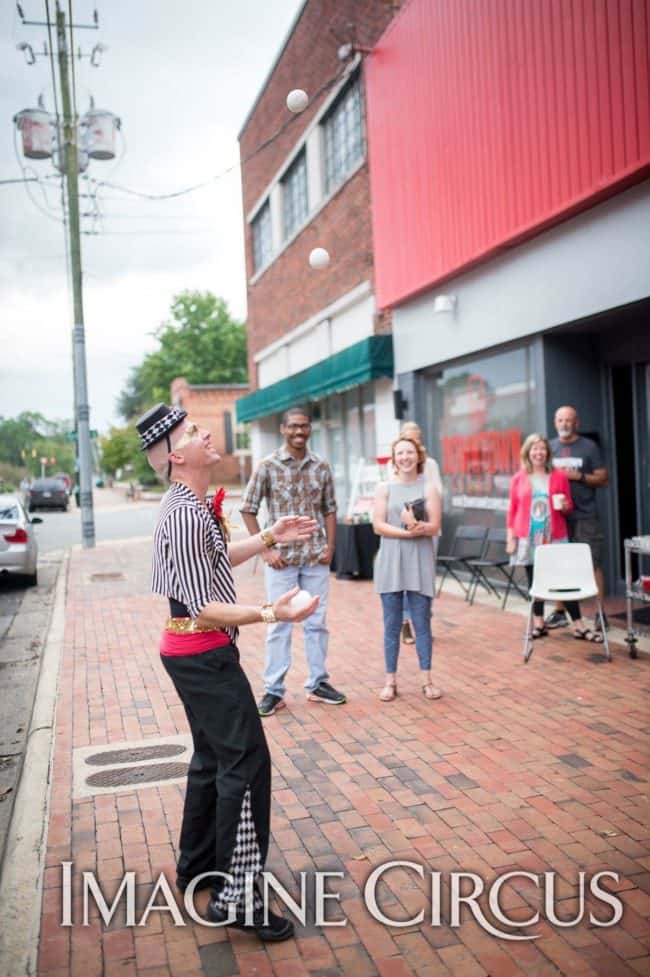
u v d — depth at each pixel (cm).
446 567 920
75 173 1709
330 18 1284
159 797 410
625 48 646
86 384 1789
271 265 1741
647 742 449
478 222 872
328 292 1392
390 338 1143
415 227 1013
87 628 868
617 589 847
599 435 846
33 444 12412
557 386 834
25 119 1427
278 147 1645
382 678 602
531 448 690
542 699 531
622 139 659
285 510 537
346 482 1453
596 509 716
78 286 1755
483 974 264
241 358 5778
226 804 289
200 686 290
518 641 691
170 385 5712
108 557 1592
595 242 728
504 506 936
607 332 827
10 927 302
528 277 828
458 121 896
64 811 396
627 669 591
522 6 768
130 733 513
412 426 611
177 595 285
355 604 913
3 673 733
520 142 789
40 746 502
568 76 715
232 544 322
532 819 365
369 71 1116
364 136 1205
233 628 301
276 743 474
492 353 933
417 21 969
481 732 476
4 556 1212
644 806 373
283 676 533
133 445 5334
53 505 3881
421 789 402
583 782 401
